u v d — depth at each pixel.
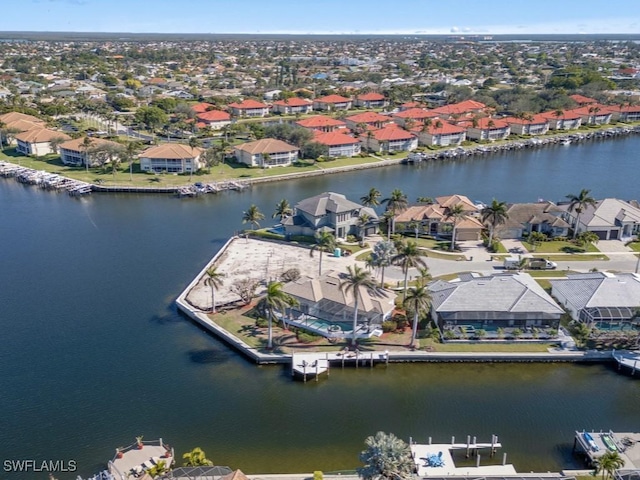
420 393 75.12
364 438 66.62
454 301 86.44
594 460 61.28
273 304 78.12
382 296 89.81
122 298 99.19
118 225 137.50
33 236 129.88
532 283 95.06
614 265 112.00
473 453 64.19
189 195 161.88
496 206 114.88
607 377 78.88
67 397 72.75
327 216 123.69
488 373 79.56
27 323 90.56
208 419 69.38
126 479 58.94
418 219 127.69
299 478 59.38
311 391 75.12
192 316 91.31
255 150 189.62
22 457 62.84
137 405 71.56
